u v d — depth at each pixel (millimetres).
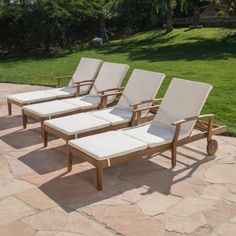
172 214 4031
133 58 15945
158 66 13438
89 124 5551
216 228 3779
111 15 24672
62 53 20203
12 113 8125
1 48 22094
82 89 8109
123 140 4938
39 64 16297
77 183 4750
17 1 21062
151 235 3668
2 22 21391
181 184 4703
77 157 5578
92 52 19391
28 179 4879
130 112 6293
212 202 4270
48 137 6461
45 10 20609
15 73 13938
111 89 7008
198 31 22719
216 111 7734
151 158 5516
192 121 5281
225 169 5121
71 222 3906
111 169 5156
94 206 4207
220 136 6414
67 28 22375
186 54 16203
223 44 18359
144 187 4645
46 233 3727
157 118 5777
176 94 5645
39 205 4238
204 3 29047
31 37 21500
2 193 4520
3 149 5945
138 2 26438
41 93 7797
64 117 5957
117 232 3727
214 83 10258
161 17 27641
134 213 4059
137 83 6473
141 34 25156
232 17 23531
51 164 5340
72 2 21500
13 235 3701
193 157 5531
